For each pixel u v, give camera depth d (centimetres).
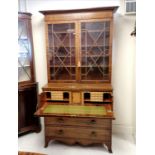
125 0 247
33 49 279
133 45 261
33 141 265
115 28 261
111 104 243
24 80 274
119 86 275
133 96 273
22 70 272
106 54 251
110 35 241
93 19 239
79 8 253
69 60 261
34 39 286
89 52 254
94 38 249
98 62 256
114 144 254
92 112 222
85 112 223
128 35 260
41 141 265
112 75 273
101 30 245
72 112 223
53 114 220
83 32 248
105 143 232
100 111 225
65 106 245
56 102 256
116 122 286
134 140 265
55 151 239
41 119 301
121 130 286
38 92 296
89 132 232
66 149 243
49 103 255
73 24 248
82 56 256
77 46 251
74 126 234
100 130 230
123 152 234
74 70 262
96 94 242
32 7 277
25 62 274
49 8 274
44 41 284
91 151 238
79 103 248
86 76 261
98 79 258
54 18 247
